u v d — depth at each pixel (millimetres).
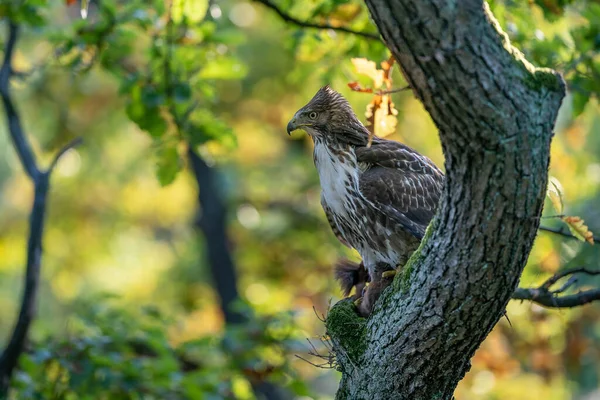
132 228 28312
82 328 13570
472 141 6477
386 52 12086
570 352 19453
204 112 12305
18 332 12094
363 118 15352
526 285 12516
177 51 11875
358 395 8016
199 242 25469
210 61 12289
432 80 6293
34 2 12367
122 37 12211
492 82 6289
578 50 11688
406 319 7488
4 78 13031
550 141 6602
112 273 27438
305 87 18516
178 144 12180
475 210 6730
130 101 12039
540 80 6496
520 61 6473
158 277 25938
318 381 23516
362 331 8047
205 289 25672
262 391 21609
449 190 6840
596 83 11617
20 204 27750
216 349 13805
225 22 20828
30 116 23609
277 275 24469
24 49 20531
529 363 17453
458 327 7324
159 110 11977
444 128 6516
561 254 13117
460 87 6266
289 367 13695
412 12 6086
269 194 24531
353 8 11875
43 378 12734
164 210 26703
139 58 16359
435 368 7648
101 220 26844
